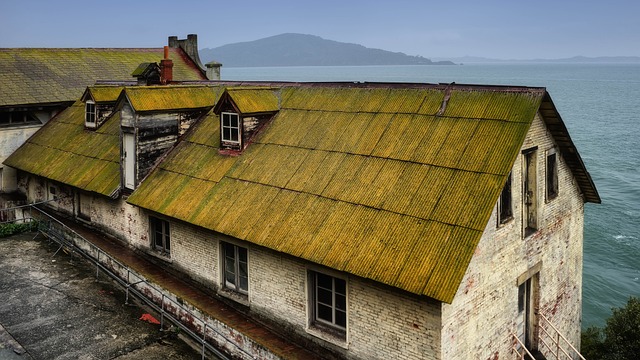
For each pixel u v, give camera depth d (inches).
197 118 770.8
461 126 524.7
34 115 1072.2
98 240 795.4
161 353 552.1
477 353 482.9
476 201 449.7
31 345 552.7
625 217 1914.4
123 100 713.6
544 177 577.6
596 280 1416.1
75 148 903.1
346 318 489.7
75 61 1241.4
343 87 669.3
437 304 422.6
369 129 584.4
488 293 493.0
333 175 552.1
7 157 1031.6
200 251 628.7
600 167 2743.6
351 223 491.2
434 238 440.1
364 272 444.8
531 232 564.4
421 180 493.7
